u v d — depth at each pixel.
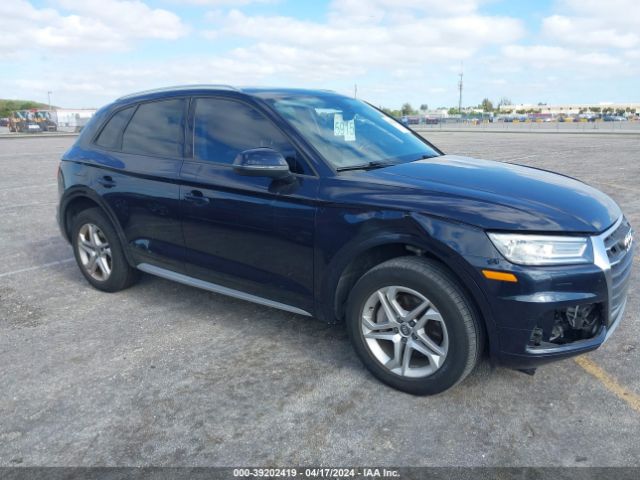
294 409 2.92
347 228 3.02
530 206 2.75
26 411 2.96
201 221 3.72
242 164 3.09
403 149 3.84
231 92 3.77
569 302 2.59
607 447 2.56
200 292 4.77
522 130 48.47
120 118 4.48
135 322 4.14
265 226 3.38
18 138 41.31
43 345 3.77
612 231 2.83
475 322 2.76
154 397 3.07
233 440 2.67
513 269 2.58
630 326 3.86
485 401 2.95
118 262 4.57
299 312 3.44
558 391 3.04
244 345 3.70
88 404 3.01
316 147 3.32
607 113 107.00
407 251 3.07
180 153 3.92
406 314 2.96
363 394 3.05
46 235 7.12
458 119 81.50
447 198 2.83
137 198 4.12
